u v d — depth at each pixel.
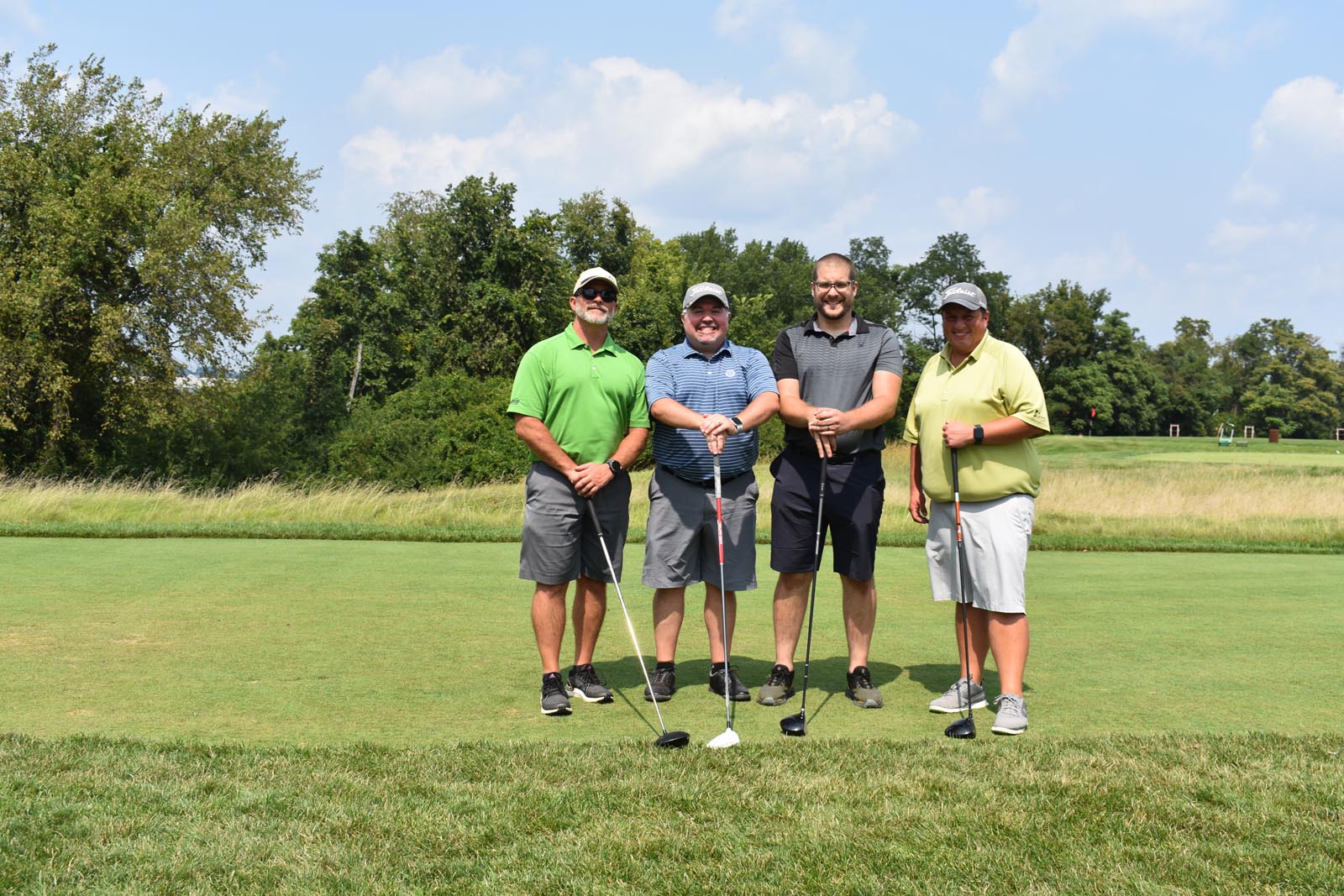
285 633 5.71
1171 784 3.38
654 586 4.72
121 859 2.74
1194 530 13.49
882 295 72.69
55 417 28.39
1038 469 4.51
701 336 4.84
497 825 3.01
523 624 6.08
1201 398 93.81
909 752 3.73
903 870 2.73
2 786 3.22
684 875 2.69
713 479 4.72
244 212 33.22
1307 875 2.71
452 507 14.43
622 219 55.75
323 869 2.70
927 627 6.34
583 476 4.45
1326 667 5.25
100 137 30.61
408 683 4.73
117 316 26.75
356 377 47.56
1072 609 6.95
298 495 14.91
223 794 3.21
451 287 45.97
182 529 10.65
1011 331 80.12
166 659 5.07
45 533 10.32
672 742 3.80
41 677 4.70
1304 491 17.47
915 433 4.94
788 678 4.73
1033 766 3.56
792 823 3.04
